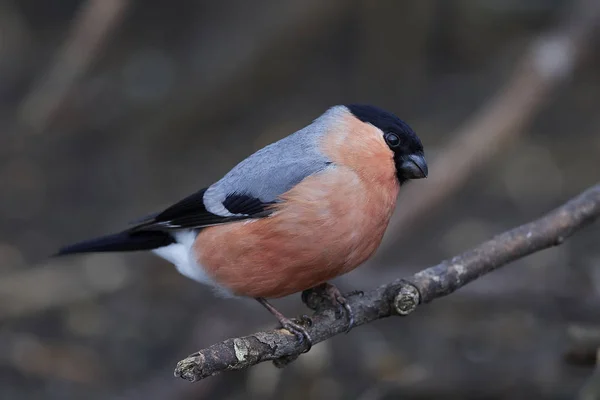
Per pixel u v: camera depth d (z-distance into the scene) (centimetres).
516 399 984
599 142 1608
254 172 718
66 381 1105
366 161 702
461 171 1189
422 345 1109
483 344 1092
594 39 1338
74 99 1689
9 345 1163
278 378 1053
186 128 1673
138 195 1533
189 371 550
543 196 1488
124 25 1836
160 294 1274
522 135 1650
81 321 1222
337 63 1770
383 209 709
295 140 736
